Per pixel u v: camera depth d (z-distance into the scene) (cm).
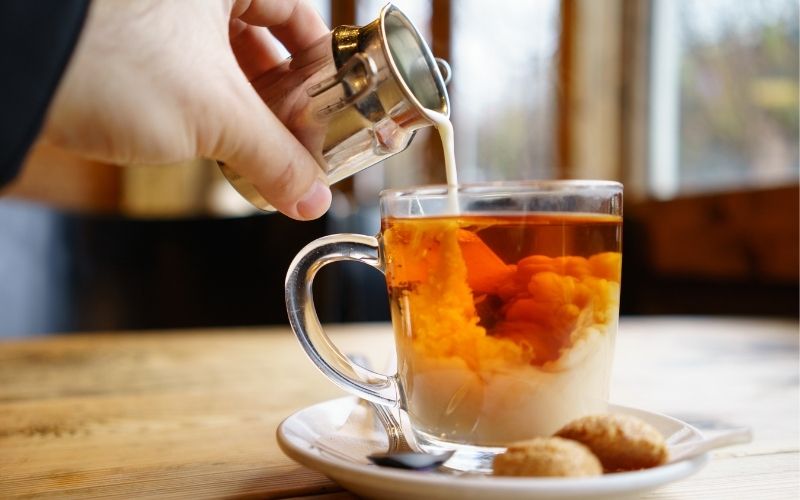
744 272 117
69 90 32
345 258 38
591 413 35
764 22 125
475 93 165
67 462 37
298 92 39
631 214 151
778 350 66
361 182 165
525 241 34
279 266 121
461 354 34
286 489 34
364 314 130
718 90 137
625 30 161
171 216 119
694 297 131
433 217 35
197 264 118
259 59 46
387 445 37
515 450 31
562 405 34
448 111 40
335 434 37
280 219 121
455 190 34
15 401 48
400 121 39
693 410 46
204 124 35
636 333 78
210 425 43
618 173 164
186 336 78
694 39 143
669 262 138
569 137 163
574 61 162
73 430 42
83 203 117
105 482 35
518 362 34
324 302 124
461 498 29
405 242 36
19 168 29
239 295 120
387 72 37
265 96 39
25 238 104
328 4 166
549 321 34
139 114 33
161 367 59
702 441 33
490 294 34
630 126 160
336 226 122
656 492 33
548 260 34
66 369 58
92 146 34
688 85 146
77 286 109
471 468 34
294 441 33
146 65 33
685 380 54
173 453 38
